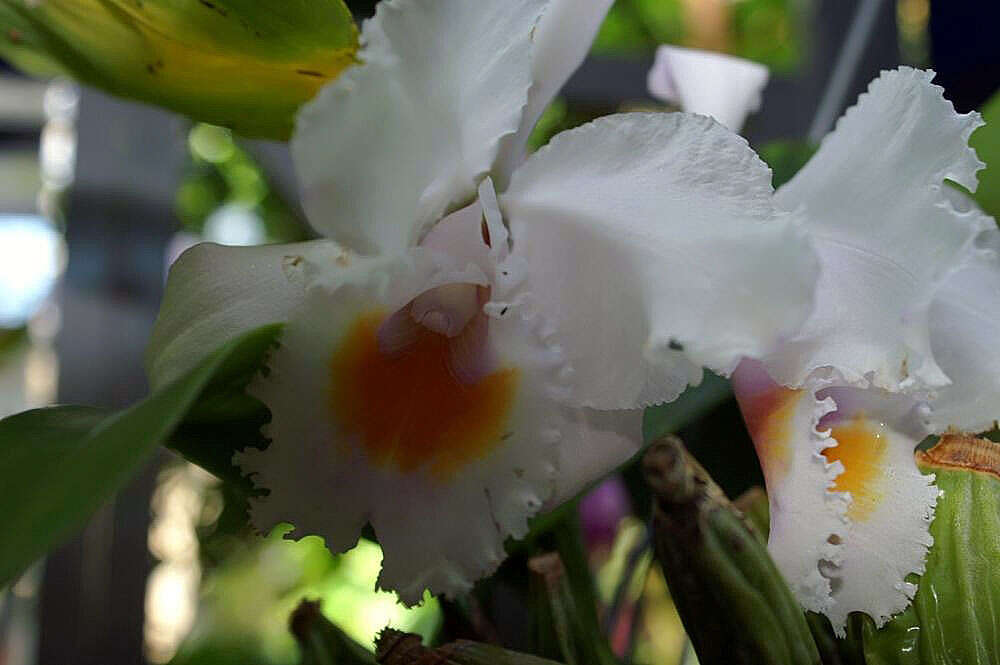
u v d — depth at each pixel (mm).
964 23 468
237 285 243
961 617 250
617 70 488
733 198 228
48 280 708
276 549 674
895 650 251
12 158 764
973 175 234
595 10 257
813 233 240
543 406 243
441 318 252
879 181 235
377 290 232
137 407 210
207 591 589
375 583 237
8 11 259
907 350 236
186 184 814
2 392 741
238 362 235
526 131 255
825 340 244
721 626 234
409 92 220
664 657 477
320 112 212
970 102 485
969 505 256
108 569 458
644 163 234
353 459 237
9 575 191
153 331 246
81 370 462
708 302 225
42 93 706
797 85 496
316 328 238
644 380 240
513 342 245
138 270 476
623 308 238
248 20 250
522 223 246
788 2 765
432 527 239
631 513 404
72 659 451
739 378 257
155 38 257
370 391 241
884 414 255
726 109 316
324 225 220
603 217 238
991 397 258
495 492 240
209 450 248
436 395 245
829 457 256
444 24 220
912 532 249
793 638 233
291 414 234
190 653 433
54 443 211
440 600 283
